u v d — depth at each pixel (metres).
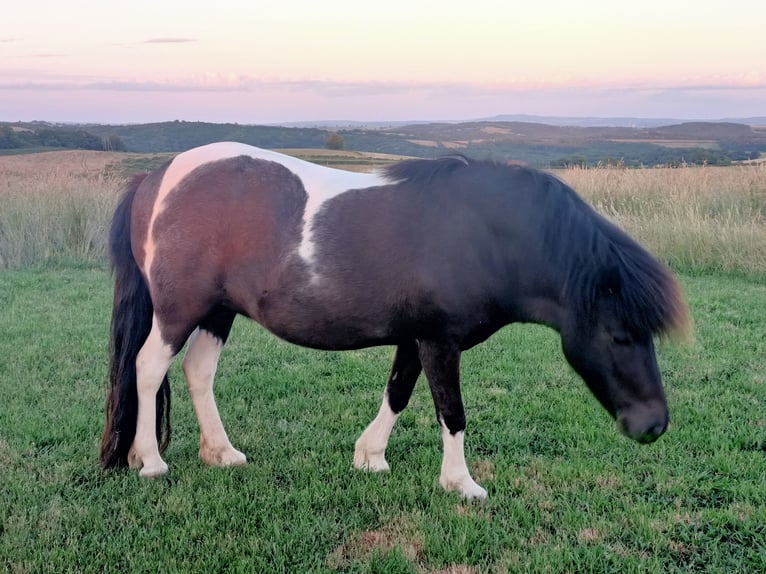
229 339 6.50
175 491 3.41
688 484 3.53
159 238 3.46
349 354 6.07
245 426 4.41
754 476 3.65
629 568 2.79
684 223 10.60
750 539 3.05
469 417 4.58
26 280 9.11
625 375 3.22
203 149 3.61
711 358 5.82
